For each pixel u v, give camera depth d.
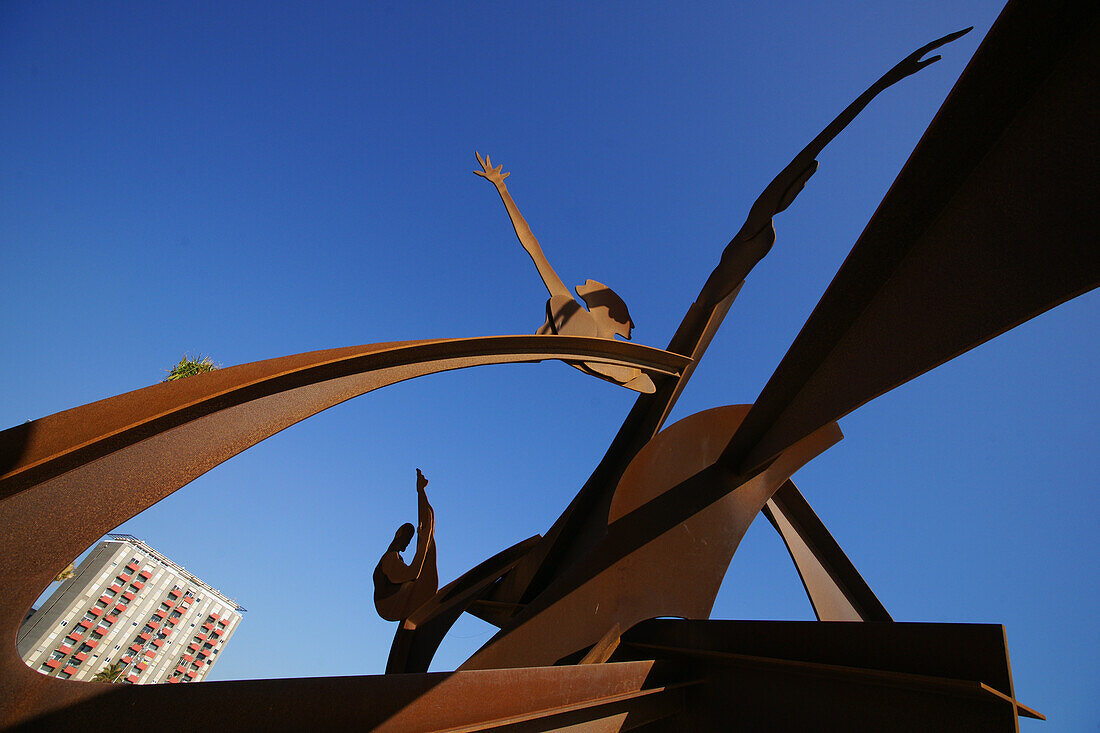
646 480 11.52
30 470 4.87
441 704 6.16
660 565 10.98
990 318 5.80
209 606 79.56
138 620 72.12
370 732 5.65
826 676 7.81
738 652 8.86
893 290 7.55
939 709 6.76
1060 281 5.08
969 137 5.90
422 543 9.19
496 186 12.50
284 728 5.26
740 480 12.41
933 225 6.86
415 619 12.98
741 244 11.69
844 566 14.16
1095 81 4.92
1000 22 4.87
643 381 11.65
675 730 9.09
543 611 10.09
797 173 10.16
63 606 67.19
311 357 7.24
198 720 4.95
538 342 10.12
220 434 6.09
